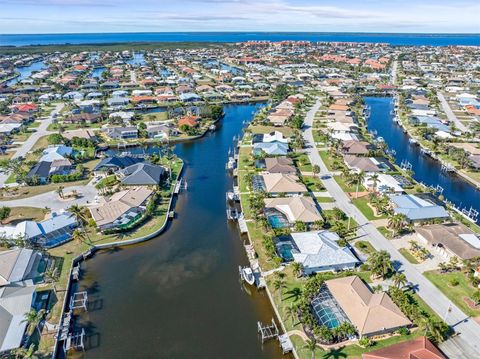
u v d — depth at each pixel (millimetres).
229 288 77125
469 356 59125
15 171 122562
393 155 152125
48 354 60312
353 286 69625
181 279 79625
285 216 98188
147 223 98688
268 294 74000
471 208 103875
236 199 112375
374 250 85750
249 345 63688
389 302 66750
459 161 137125
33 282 75875
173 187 119938
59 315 68062
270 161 131875
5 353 57781
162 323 68062
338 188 117750
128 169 125688
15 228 89875
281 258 81312
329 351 60500
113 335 65312
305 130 178375
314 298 69625
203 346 63344
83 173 127750
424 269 79188
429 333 61812
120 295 74875
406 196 105812
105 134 171875
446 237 84812
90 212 98375
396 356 54938
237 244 91875
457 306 69125
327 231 92125
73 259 83500
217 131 184625
